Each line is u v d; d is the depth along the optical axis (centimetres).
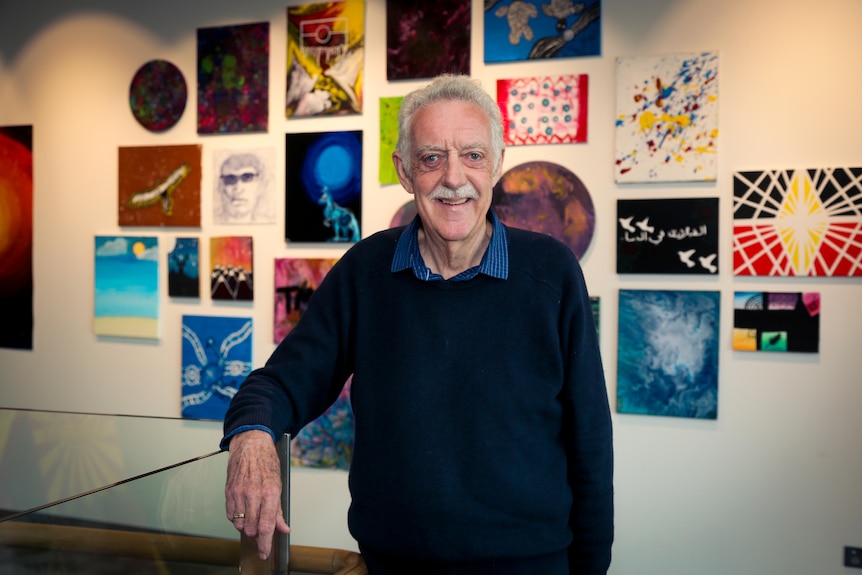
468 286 122
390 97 279
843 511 242
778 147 246
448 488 117
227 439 106
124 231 315
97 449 139
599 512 126
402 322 123
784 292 246
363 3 282
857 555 241
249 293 296
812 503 245
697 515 254
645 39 256
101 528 75
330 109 284
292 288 290
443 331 121
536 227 265
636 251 256
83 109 321
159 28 309
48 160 326
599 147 261
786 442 247
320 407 130
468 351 120
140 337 312
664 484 257
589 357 123
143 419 134
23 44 329
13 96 329
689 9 252
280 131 293
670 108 252
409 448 118
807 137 243
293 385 123
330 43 285
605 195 260
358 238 282
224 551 92
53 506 70
